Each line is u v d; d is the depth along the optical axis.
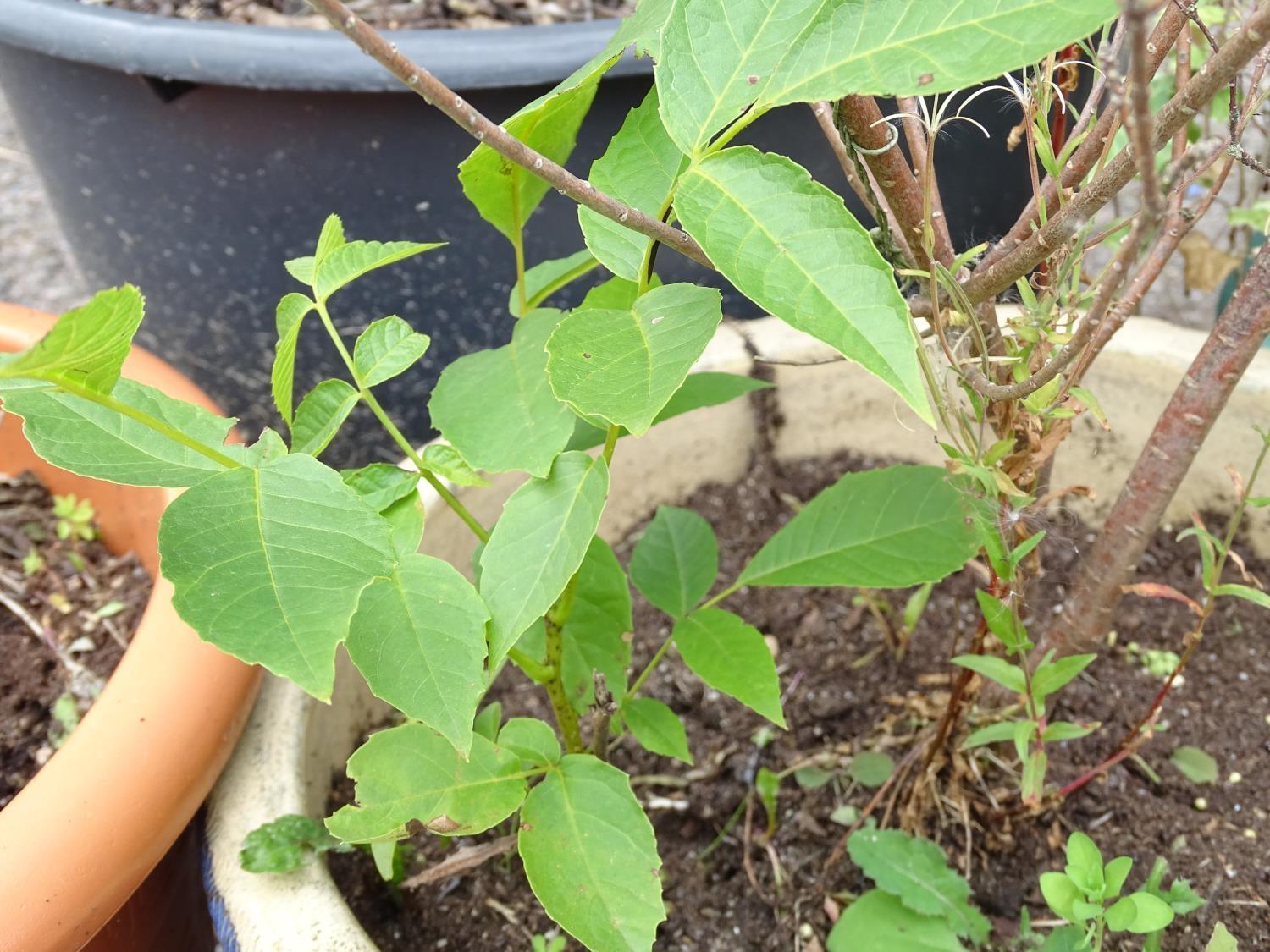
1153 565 0.61
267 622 0.30
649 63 0.64
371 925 0.49
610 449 0.37
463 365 0.41
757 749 0.56
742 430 0.67
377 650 0.35
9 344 0.56
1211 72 0.29
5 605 0.57
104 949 0.44
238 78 0.64
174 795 0.42
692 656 0.45
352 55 0.64
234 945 0.41
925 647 0.60
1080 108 0.60
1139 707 0.55
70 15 0.67
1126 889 0.49
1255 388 0.56
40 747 0.52
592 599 0.47
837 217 0.29
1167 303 0.85
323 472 0.33
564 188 0.31
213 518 0.32
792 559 0.47
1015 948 0.47
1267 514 0.59
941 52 0.28
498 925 0.49
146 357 0.56
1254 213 0.61
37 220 1.18
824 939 0.49
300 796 0.45
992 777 0.51
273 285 0.74
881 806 0.53
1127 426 0.60
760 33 0.31
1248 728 0.54
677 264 0.69
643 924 0.38
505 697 0.59
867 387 0.65
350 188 0.69
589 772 0.41
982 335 0.38
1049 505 0.62
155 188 0.72
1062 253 0.39
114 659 0.55
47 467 0.63
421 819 0.39
